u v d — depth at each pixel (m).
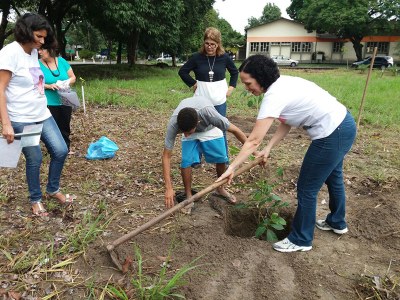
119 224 3.43
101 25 19.48
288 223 3.70
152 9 15.51
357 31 36.09
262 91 2.70
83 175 4.49
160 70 22.66
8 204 3.70
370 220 3.55
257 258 2.98
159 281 2.56
